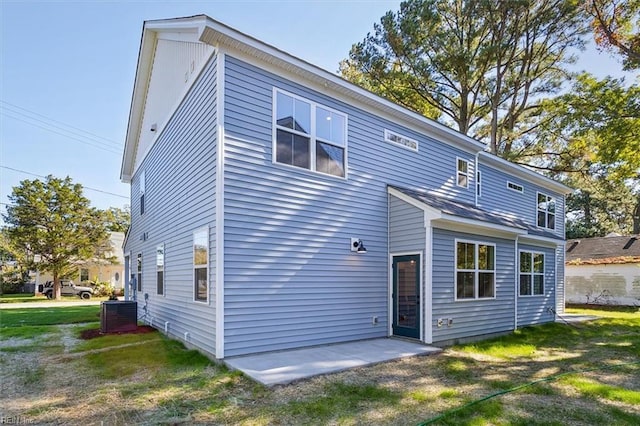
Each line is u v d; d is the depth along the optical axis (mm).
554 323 11242
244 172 6004
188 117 7387
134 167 13641
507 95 18078
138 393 4359
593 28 13102
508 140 17938
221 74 5891
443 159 9688
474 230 8336
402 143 8672
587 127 13820
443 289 7457
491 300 8664
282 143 6547
